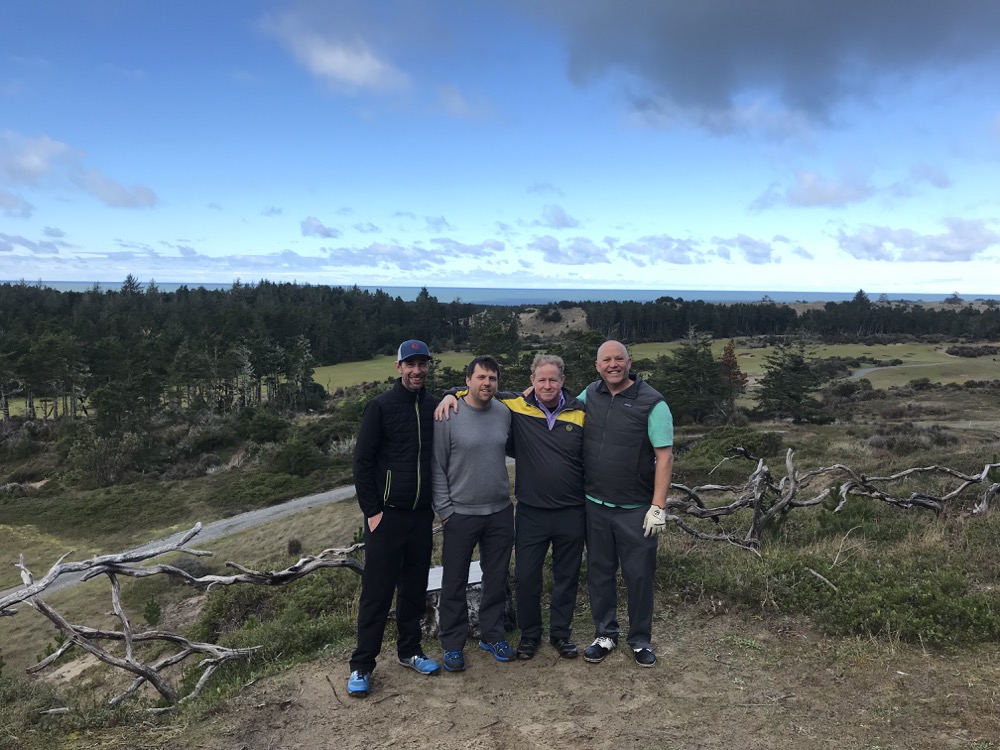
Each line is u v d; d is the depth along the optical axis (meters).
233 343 73.38
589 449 4.04
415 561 3.91
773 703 3.40
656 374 56.22
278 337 100.88
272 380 74.31
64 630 3.92
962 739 2.94
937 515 7.29
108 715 3.59
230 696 3.79
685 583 5.15
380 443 3.79
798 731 3.12
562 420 4.09
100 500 34.28
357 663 3.75
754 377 80.56
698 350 54.25
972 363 82.19
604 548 4.05
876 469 12.86
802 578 4.96
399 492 3.74
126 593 18.45
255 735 3.30
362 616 3.76
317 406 71.06
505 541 4.05
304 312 113.50
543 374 4.04
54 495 37.03
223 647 5.00
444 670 4.00
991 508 7.58
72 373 61.38
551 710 3.46
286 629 5.06
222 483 36.72
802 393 49.62
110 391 50.28
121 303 120.81
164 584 18.97
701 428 41.06
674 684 3.68
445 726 3.33
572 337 71.06
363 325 115.06
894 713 3.22
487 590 4.10
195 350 74.44
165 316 108.50
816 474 7.47
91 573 4.07
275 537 24.36
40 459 46.72
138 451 42.62
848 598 4.58
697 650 4.11
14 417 60.31
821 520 7.23
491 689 3.74
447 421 3.87
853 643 4.04
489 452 3.91
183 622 13.68
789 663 3.86
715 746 3.03
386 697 3.68
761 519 7.03
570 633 4.27
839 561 5.41
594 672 3.89
